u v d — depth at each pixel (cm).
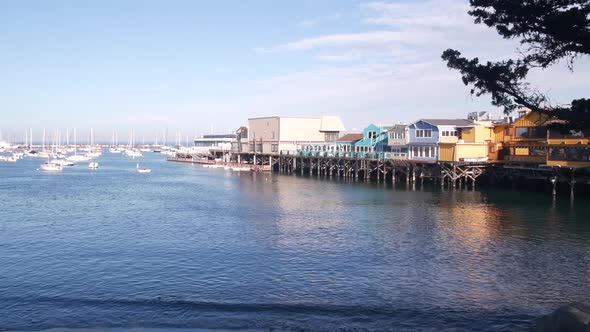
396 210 4531
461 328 1864
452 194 5634
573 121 1738
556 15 1652
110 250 3031
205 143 17012
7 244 3216
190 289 2288
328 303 2109
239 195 5959
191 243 3212
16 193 6334
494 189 6022
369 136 8275
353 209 4631
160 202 5347
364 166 7738
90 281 2412
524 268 2612
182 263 2727
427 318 1955
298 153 9806
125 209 4806
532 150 5831
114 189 6850
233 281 2405
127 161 15812
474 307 2067
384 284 2359
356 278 2452
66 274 2533
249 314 1991
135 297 2183
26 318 1956
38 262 2766
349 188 6588
